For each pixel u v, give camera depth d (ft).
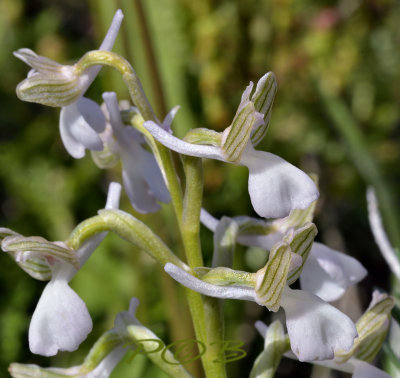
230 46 0.97
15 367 0.52
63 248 0.49
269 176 0.47
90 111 0.51
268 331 0.51
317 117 1.01
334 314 0.47
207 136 0.48
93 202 0.98
